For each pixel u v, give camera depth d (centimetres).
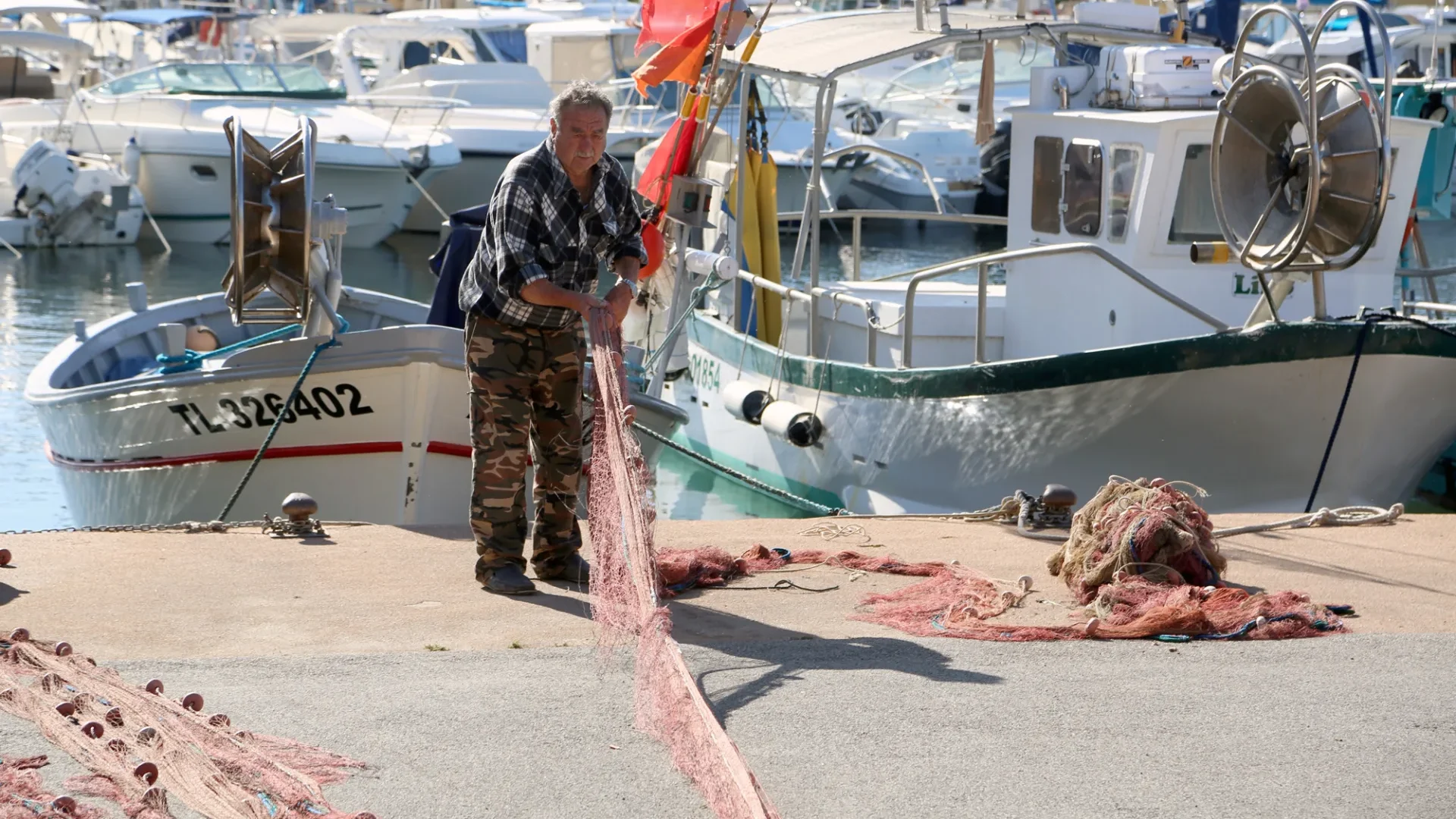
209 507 1420
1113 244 1617
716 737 525
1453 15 4209
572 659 705
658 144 1603
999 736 600
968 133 5116
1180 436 1452
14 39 4888
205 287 3656
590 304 754
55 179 4138
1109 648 735
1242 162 1285
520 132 4609
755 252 1945
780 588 861
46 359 1738
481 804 530
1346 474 1432
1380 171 1198
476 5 6550
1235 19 2450
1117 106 1681
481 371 817
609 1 5831
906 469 1681
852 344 1911
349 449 1351
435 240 4684
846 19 2002
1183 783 552
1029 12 1938
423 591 838
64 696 607
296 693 646
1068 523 1027
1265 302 1428
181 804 512
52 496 1877
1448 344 1357
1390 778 558
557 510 860
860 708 634
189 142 4238
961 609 798
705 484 2075
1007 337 1812
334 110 4525
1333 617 788
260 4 6856
